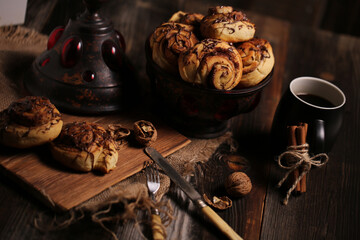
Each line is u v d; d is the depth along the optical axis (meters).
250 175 0.97
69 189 0.86
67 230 0.83
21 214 0.84
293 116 0.97
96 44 0.99
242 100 0.96
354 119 1.14
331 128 0.97
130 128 1.00
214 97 0.94
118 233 0.84
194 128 1.02
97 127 0.92
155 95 1.03
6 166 0.88
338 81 1.25
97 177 0.89
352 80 1.26
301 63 1.28
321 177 0.99
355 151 1.06
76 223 0.84
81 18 0.99
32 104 0.89
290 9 2.02
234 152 1.01
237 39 0.95
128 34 1.26
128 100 1.04
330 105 1.01
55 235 0.82
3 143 0.89
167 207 0.89
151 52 0.98
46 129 0.89
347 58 1.34
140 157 0.94
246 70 0.94
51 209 0.85
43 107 0.90
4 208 0.84
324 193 0.96
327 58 1.32
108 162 0.89
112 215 0.86
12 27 1.15
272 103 1.15
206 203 0.90
